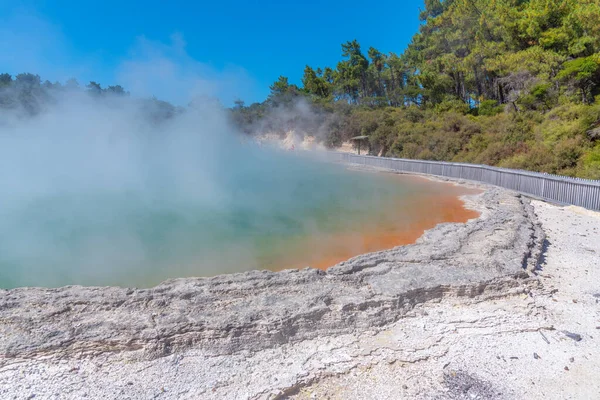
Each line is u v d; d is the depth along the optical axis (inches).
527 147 627.5
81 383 120.0
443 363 135.0
